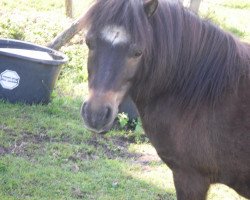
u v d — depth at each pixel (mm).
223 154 2914
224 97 2859
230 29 9047
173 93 2922
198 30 2867
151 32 2695
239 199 4301
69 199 3953
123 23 2561
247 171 2916
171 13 2791
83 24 2727
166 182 4453
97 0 2680
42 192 3986
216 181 3053
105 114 2553
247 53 2934
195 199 3045
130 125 5617
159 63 2771
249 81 2865
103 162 4672
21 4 9430
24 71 5539
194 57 2871
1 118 5184
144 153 5043
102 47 2590
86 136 5113
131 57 2592
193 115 2898
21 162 4375
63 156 4633
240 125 2850
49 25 7863
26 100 5672
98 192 4137
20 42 6098
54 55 6070
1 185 3998
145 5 2633
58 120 5383
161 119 2971
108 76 2570
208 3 10742
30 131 5008
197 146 2920
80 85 6539
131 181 4383
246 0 11867
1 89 5613
